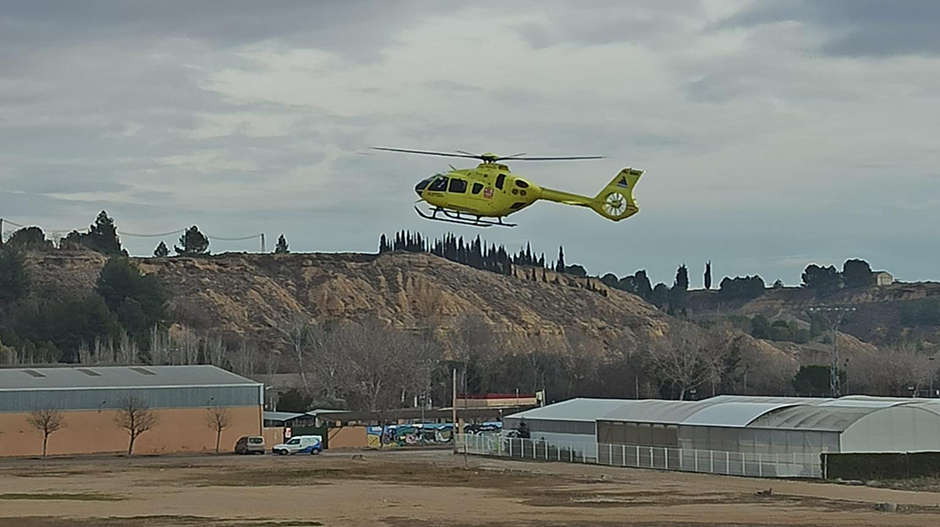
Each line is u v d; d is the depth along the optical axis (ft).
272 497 178.29
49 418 304.30
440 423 401.08
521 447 286.87
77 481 212.64
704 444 247.70
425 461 272.31
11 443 302.45
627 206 206.59
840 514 155.33
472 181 193.26
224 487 198.59
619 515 153.28
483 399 489.26
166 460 281.95
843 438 222.07
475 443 301.63
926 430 228.63
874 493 188.85
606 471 240.94
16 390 304.71
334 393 496.64
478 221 196.24
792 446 229.04
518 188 194.18
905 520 148.46
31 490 192.03
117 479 217.56
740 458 230.89
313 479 217.36
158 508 160.45
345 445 347.15
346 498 176.65
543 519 147.84
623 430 268.82
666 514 154.61
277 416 383.45
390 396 480.23
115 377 328.70
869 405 245.45
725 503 170.71
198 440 326.03
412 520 145.89
